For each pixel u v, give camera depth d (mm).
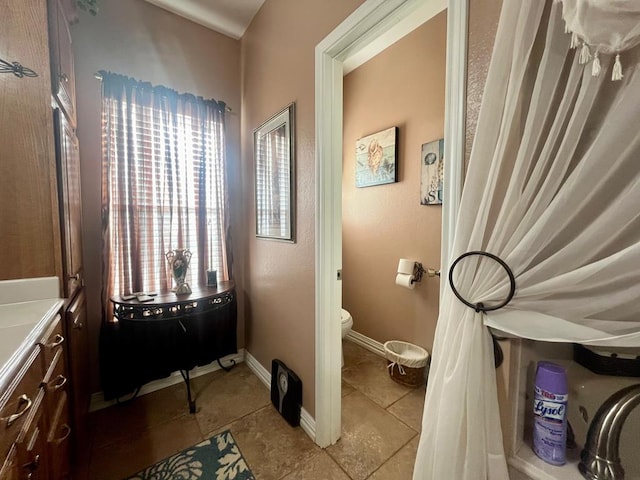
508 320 677
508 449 745
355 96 2592
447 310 797
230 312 2305
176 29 2018
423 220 2084
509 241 669
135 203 1841
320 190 1411
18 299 1023
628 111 503
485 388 704
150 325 1930
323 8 1354
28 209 1040
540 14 610
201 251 2100
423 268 2098
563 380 700
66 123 1271
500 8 703
